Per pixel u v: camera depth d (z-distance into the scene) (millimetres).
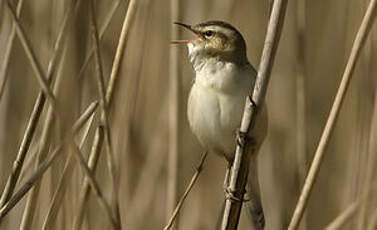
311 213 9438
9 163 7832
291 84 9578
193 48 7176
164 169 8438
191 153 9438
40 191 6609
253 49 9516
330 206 9359
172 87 7910
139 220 8180
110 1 8234
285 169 9188
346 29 9641
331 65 10164
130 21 5949
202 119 6984
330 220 9320
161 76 8742
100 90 5316
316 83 10180
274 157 9297
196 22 8906
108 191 7918
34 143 7387
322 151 5945
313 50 10141
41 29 7914
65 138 5277
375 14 5715
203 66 7039
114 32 8086
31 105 8039
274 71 9695
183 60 9312
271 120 9516
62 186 5777
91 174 5188
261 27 9562
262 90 5746
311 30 10125
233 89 6883
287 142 9344
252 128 5855
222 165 9406
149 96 8680
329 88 10461
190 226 9031
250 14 9555
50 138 5977
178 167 7863
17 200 5586
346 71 5840
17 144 7895
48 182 6602
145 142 8484
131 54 7750
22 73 8078
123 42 5938
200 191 9227
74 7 5746
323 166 9523
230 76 6902
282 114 9508
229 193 6031
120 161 7492
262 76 5727
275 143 9375
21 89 8094
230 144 6969
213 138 7004
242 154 5922
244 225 9164
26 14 7969
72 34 5711
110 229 7625
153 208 8297
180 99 7902
